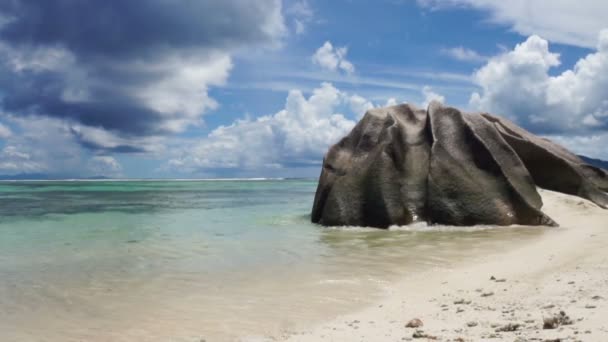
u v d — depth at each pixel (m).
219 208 32.09
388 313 8.28
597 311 7.16
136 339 7.39
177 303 9.31
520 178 21.52
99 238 18.00
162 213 28.61
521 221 19.84
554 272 10.48
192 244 16.50
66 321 8.30
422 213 20.66
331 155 24.20
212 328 7.84
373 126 23.91
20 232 19.75
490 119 29.11
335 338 6.89
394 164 21.92
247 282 10.91
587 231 17.22
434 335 6.58
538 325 6.69
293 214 27.61
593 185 26.48
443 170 21.09
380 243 16.27
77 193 55.91
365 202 21.33
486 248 14.73
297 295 9.77
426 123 23.42
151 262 13.34
